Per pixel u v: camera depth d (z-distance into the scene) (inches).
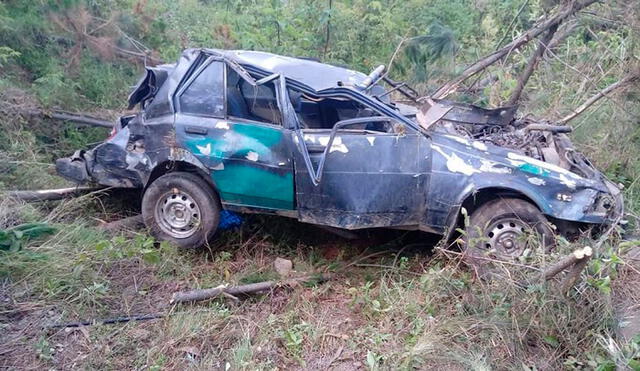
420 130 170.6
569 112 270.7
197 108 177.9
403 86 229.6
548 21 259.6
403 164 168.6
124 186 194.4
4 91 245.6
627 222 171.9
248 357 137.2
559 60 269.0
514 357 137.4
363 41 347.3
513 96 275.9
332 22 345.4
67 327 144.6
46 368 130.8
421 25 353.1
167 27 345.1
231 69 179.6
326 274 175.2
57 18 284.7
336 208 171.2
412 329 148.3
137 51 317.4
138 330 145.6
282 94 169.8
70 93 273.3
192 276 173.6
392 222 172.7
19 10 286.4
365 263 184.7
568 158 182.5
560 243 155.8
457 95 292.5
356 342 145.8
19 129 237.6
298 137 168.1
